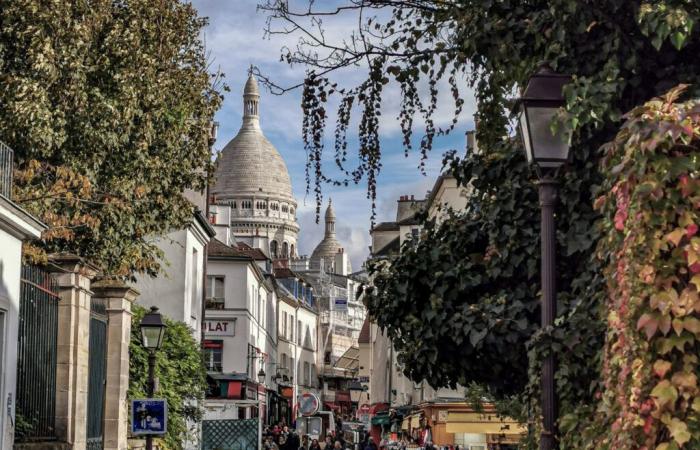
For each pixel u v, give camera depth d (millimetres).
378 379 75688
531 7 11609
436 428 43969
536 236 12375
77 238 23656
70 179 20750
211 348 62406
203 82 26094
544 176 9242
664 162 6230
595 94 9570
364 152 13484
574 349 9008
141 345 25391
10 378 13172
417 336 12992
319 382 126750
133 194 24484
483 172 13148
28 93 21406
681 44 9203
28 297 14719
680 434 5918
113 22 23625
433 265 13430
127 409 20156
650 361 6141
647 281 6164
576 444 7898
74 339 16328
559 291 12102
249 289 64562
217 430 28625
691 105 6340
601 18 10250
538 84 9375
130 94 23469
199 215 42875
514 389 13367
